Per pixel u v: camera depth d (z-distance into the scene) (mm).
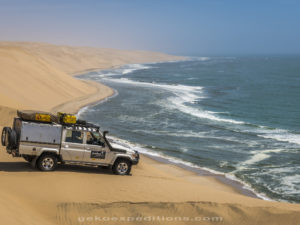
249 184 19406
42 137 11695
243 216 9492
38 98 45562
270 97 64375
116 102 52188
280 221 9445
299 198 17500
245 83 92438
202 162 23609
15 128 12102
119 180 11406
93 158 12328
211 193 11156
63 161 11992
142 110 45594
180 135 31828
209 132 33500
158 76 112812
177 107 49125
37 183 10117
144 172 15234
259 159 24656
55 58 143125
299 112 48406
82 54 177750
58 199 9094
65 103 47719
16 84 46188
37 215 8266
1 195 8641
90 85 71062
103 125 35188
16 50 61156
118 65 193000
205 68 168375
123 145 13539
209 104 53656
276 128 36562
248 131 34438
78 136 12164
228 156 25266
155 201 9461
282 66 190875
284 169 22453
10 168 11891
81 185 10336
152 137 30734
